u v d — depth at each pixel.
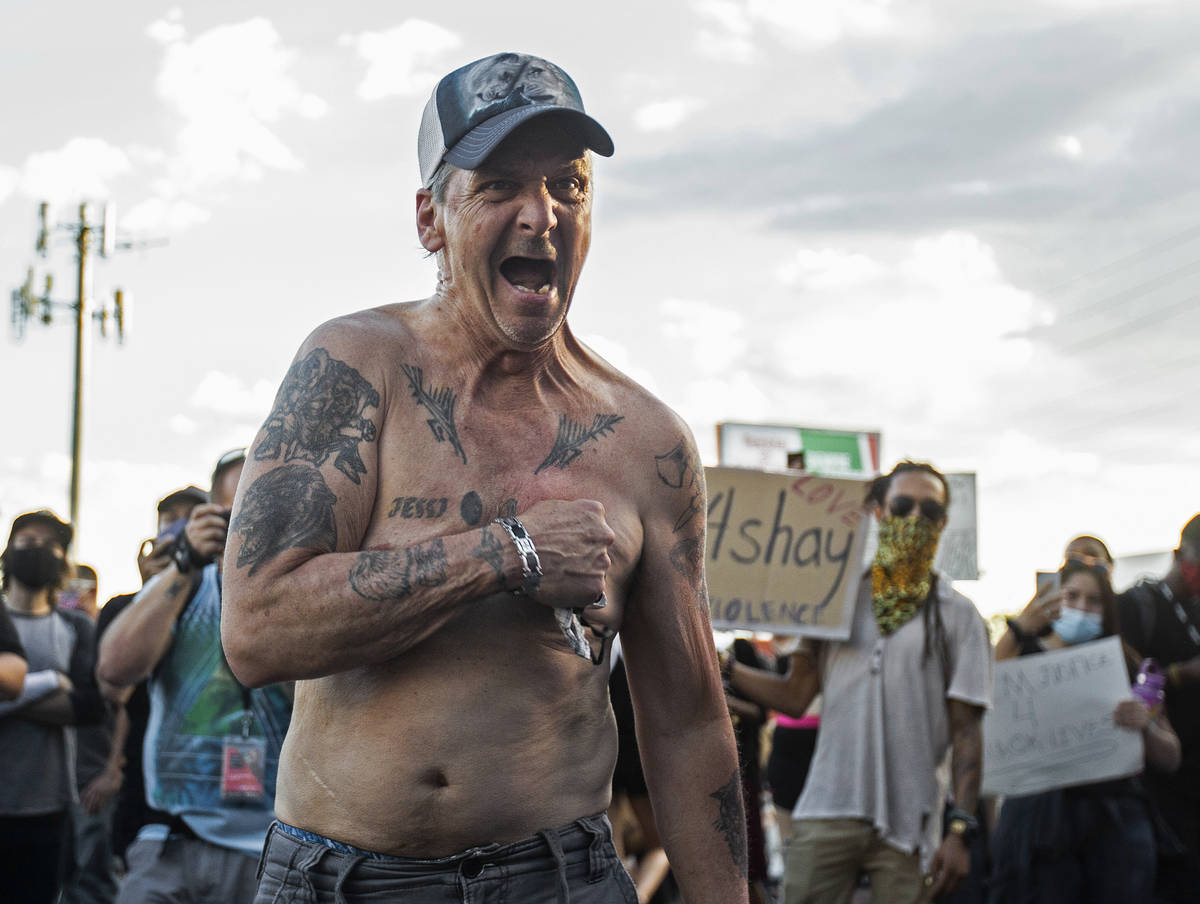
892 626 5.18
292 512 2.01
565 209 2.16
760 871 5.19
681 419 2.44
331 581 1.96
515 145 2.12
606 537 2.06
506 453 2.19
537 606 2.12
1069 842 5.97
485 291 2.13
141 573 5.31
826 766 5.16
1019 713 6.11
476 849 2.09
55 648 5.67
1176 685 6.30
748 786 5.24
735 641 6.28
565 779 2.17
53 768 5.55
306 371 2.10
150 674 4.27
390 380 2.13
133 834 4.50
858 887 5.29
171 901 4.13
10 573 5.72
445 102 2.18
